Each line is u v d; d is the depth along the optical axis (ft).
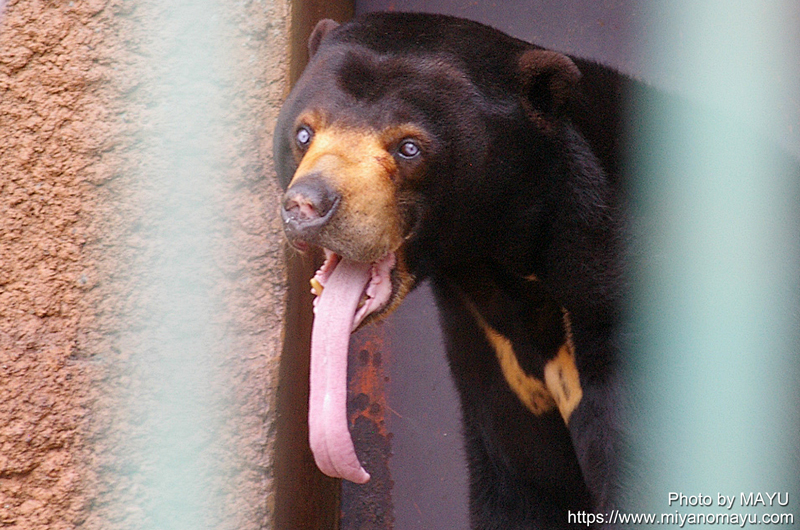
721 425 23.94
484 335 29.19
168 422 28.84
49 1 30.55
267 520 28.30
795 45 36.04
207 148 29.71
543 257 26.71
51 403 28.91
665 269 25.12
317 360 22.95
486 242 26.45
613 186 25.96
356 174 22.81
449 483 36.19
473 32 25.98
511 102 25.46
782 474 24.06
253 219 29.25
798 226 26.21
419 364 36.86
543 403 28.84
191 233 29.48
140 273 29.45
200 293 29.27
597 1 36.76
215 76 29.94
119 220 29.63
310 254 31.27
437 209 24.76
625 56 36.45
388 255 24.45
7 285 29.45
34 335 29.22
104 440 28.86
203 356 28.99
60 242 29.60
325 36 26.25
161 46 30.25
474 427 29.81
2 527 28.43
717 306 24.57
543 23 37.01
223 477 28.48
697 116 27.14
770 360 24.45
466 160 24.57
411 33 25.30
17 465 28.60
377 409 37.06
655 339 24.93
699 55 36.22
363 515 36.81
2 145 29.96
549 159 26.13
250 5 29.96
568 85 25.66
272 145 29.04
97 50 30.35
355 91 23.95
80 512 28.60
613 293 25.55
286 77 29.63
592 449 25.84
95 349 29.25
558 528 29.27
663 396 24.52
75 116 30.09
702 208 25.64
